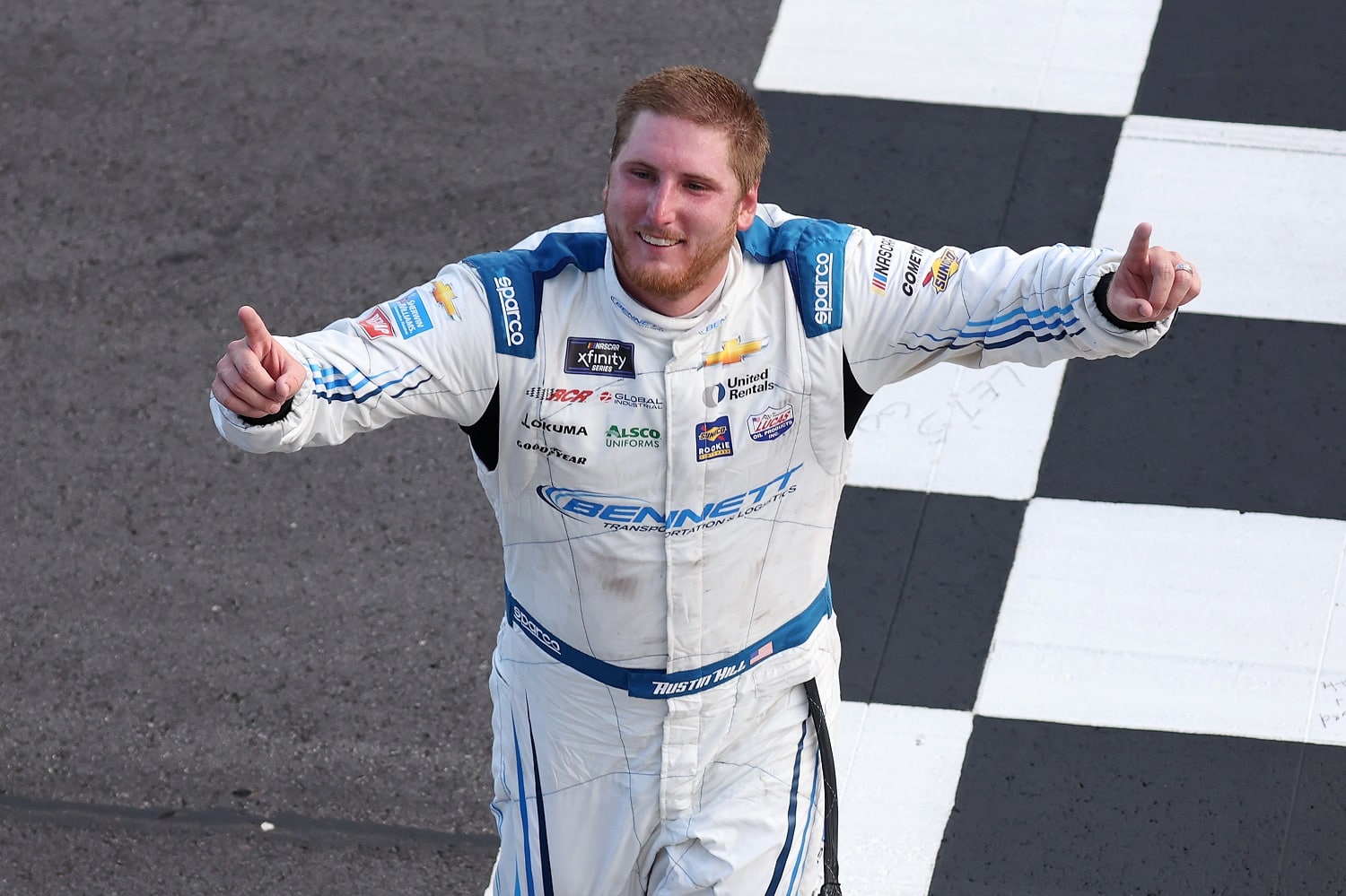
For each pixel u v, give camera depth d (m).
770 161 12.19
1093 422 10.51
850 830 8.48
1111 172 11.99
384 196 12.22
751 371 5.59
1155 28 13.09
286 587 9.89
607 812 6.47
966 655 9.30
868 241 5.69
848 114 12.53
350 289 11.58
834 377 5.66
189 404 11.00
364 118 12.82
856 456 10.38
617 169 5.22
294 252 11.87
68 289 11.73
